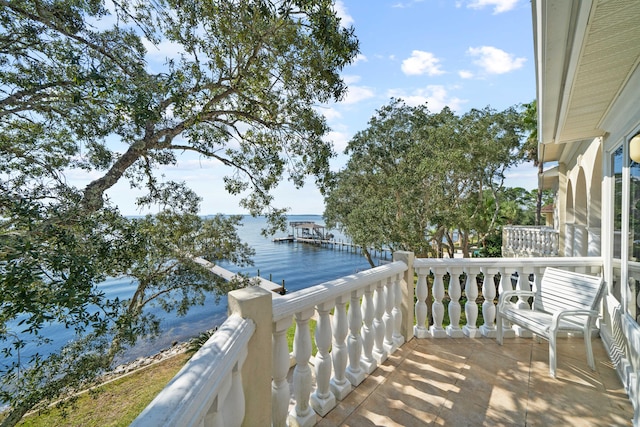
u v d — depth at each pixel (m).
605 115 3.02
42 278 3.28
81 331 3.86
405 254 2.95
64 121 4.62
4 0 3.62
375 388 2.19
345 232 14.23
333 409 1.95
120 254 4.63
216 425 0.95
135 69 4.29
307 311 1.73
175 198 7.84
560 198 9.55
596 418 1.90
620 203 2.86
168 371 9.09
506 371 2.45
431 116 12.93
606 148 3.28
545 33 1.69
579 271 3.33
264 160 7.61
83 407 7.09
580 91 2.44
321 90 5.38
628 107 2.43
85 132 4.59
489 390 2.19
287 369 1.60
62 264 3.39
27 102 4.12
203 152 7.16
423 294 3.15
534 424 1.84
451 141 10.04
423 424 1.83
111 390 7.93
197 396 0.76
